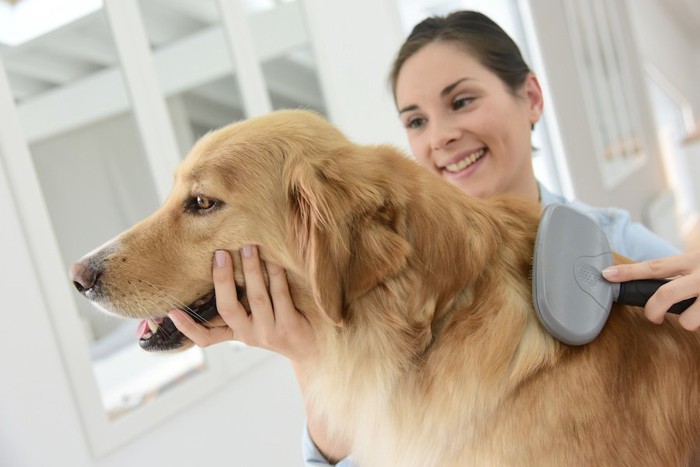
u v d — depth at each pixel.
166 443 1.97
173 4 2.56
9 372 1.59
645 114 5.32
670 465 0.85
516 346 0.90
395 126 3.43
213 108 2.72
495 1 4.04
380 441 1.00
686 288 0.85
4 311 1.60
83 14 2.55
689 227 5.55
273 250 1.03
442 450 0.92
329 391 1.05
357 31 3.24
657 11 6.61
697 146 5.88
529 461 0.85
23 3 2.48
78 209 2.79
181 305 1.09
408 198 0.95
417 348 0.94
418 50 1.50
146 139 2.25
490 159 1.50
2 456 1.61
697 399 0.89
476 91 1.46
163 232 1.09
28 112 2.60
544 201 1.67
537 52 3.95
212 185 1.06
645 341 0.91
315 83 3.03
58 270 1.75
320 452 1.19
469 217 0.97
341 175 0.99
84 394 1.76
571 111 4.18
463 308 0.94
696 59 7.98
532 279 0.90
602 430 0.84
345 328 0.99
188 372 2.17
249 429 2.25
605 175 4.50
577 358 0.88
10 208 1.66
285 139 1.07
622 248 1.43
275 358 2.40
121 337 2.26
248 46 2.71
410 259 0.93
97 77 2.71
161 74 2.56
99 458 1.78
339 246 0.94
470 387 0.90
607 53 4.84
